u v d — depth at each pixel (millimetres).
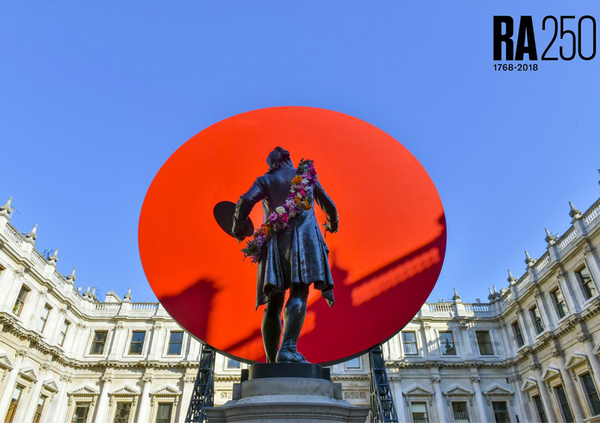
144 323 34656
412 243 12500
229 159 13016
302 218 4645
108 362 32438
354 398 31109
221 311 11422
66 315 32312
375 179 13336
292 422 3402
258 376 3951
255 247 4551
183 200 12367
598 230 24156
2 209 25906
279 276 4414
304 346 11453
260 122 13672
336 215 5043
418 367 33281
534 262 30406
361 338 11453
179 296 11414
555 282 27984
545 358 28797
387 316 11633
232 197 12594
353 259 12469
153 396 31453
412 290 11867
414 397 32125
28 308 27875
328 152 13570
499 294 35844
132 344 33938
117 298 40219
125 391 31719
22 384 27125
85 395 31688
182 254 11844
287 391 3732
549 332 27688
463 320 35219
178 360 32938
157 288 11406
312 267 4398
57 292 30812
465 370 33406
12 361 26125
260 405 3410
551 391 28344
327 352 11359
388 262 12336
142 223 11922
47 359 29484
